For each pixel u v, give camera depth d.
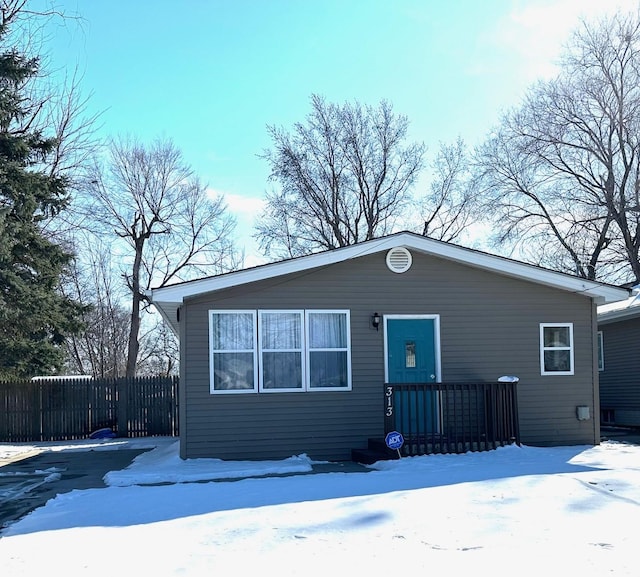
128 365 34.59
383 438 12.16
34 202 18.20
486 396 11.95
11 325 17.94
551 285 13.33
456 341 12.97
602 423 21.08
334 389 12.43
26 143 18.55
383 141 38.62
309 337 12.47
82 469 12.16
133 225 34.94
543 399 13.20
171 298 11.83
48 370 19.55
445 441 11.71
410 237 12.76
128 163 34.47
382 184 38.69
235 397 12.12
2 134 18.23
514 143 32.72
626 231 29.58
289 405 12.27
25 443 18.84
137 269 34.91
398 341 12.80
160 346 41.81
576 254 32.03
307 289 12.54
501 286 13.27
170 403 20.20
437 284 13.01
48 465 13.04
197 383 12.03
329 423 12.35
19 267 18.94
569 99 30.98
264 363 12.29
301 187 37.94
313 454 12.23
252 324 12.30
